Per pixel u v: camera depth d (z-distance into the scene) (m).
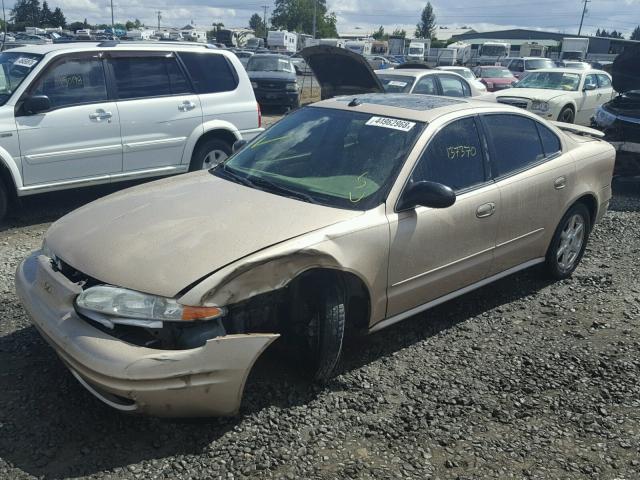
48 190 6.48
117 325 2.88
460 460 2.95
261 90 18.03
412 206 3.68
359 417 3.24
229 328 3.06
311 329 3.37
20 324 4.11
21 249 5.68
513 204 4.37
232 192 3.76
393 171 3.75
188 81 7.41
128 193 3.93
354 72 7.74
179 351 2.78
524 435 3.16
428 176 3.87
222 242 3.09
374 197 3.62
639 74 8.99
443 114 4.16
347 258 3.34
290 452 2.94
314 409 3.29
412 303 3.88
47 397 3.29
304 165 4.00
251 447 2.96
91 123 6.60
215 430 3.07
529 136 4.74
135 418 3.13
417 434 3.12
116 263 3.01
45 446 2.92
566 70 15.70
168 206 3.55
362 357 3.87
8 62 6.65
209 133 7.65
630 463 2.98
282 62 19.42
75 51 6.56
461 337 4.20
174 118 7.23
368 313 3.62
